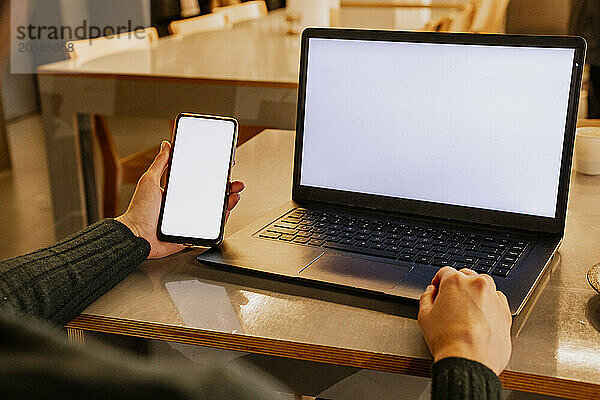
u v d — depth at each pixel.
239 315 0.76
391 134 1.00
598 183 1.21
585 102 2.39
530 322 0.73
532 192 0.92
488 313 0.65
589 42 2.55
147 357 0.95
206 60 2.59
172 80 2.32
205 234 0.90
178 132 0.91
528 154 0.92
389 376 0.93
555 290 0.81
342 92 1.03
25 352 0.26
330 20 3.16
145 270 0.88
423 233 0.94
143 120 3.60
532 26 2.96
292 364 0.94
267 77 2.27
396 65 0.99
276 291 0.81
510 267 0.83
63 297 0.74
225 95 2.29
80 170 2.54
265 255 0.88
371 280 0.81
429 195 0.98
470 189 0.96
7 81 4.66
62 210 2.59
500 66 0.92
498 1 2.99
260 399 0.30
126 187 3.05
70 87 2.43
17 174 3.74
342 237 0.93
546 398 0.86
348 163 1.03
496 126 0.93
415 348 0.69
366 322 0.74
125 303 0.79
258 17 3.91
